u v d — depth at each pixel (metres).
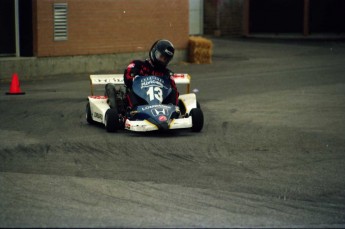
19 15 41.00
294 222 13.66
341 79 39.16
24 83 38.41
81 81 39.22
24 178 17.17
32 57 40.56
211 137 22.75
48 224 13.24
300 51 55.97
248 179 17.25
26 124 25.38
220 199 15.33
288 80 38.78
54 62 41.62
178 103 24.73
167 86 23.92
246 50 56.84
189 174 17.70
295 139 22.55
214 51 56.19
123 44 45.09
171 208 14.53
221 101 31.14
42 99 31.89
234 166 18.69
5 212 14.11
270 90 34.81
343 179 17.38
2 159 19.45
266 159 19.58
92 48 43.41
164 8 47.19
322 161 19.42
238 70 43.97
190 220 13.64
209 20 67.94
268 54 53.91
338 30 68.44
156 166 18.58
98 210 14.30
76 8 42.28
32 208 14.43
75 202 14.93
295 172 18.06
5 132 23.70
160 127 22.44
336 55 52.88
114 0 44.22
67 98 32.22
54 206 14.59
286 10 68.50
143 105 23.34
